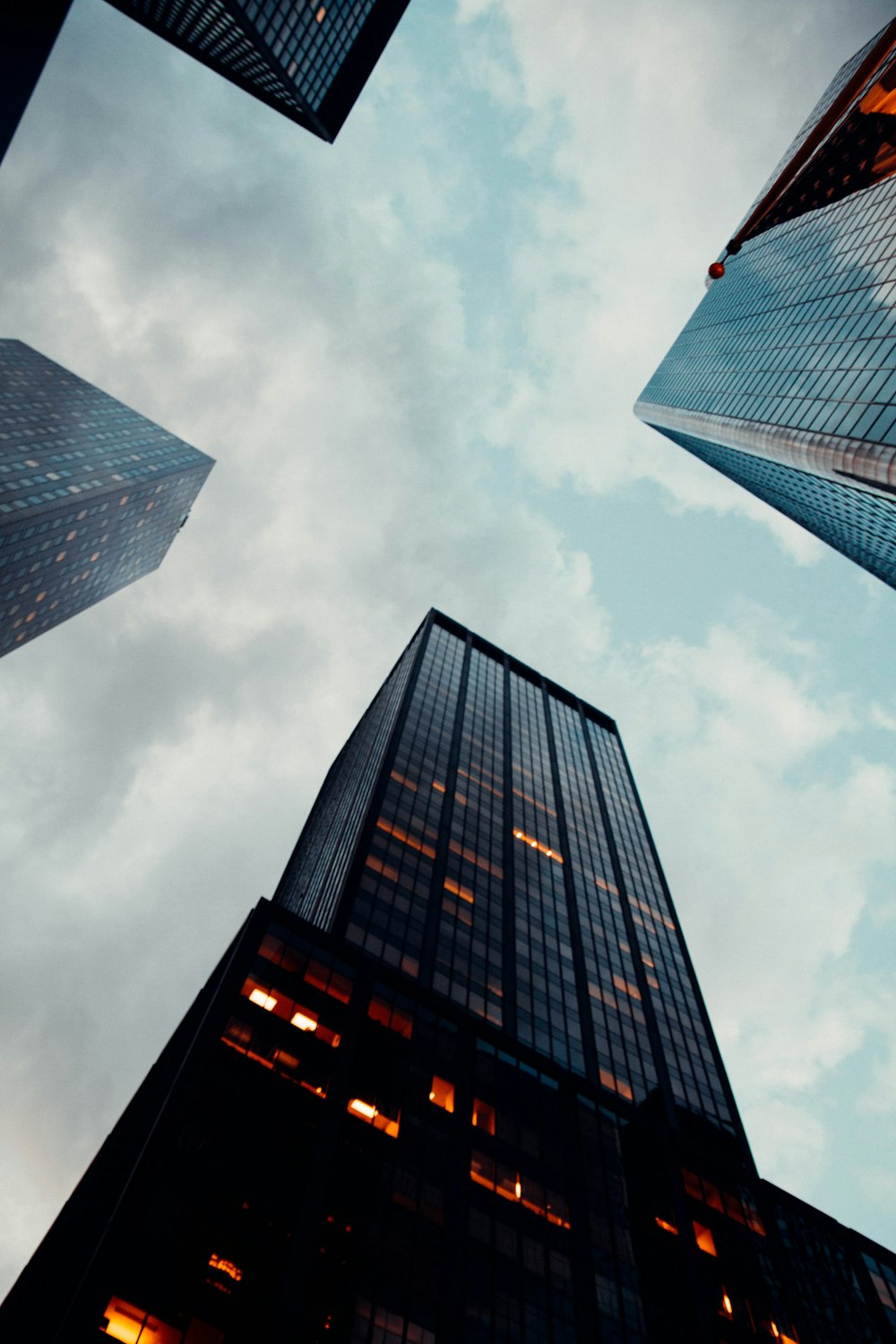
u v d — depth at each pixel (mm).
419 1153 49250
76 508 132500
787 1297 56719
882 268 75500
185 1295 36000
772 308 103188
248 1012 50750
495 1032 63219
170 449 179625
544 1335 44094
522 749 123562
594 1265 50219
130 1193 38594
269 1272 38531
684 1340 48906
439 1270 43688
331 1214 42562
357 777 112938
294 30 105625
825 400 73750
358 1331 38594
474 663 145750
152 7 114562
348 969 58812
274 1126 44969
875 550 97562
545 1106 59750
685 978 94625
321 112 126750
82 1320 33625
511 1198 50750
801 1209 67188
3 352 165625
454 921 77438
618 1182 57750
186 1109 43188
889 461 58469
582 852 105812
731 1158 68375
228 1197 40375
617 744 149125
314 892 89750
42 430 145000
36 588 138500
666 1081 74750
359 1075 51188
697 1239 57188
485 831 96125
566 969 82125
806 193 71312
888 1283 64062
